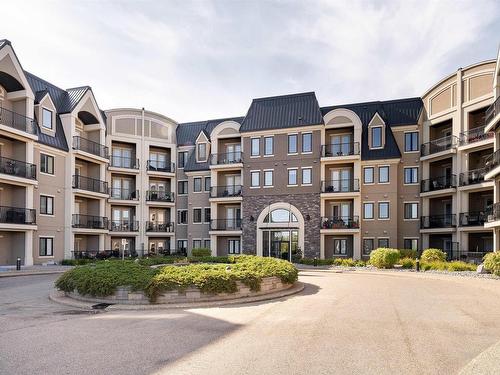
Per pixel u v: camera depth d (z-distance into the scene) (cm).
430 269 2423
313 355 641
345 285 1641
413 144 3372
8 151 2745
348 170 3428
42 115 2967
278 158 3497
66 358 632
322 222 3309
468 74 2956
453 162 3045
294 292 1374
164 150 4122
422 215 3272
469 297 1288
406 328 830
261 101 3728
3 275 2139
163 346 697
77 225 3200
